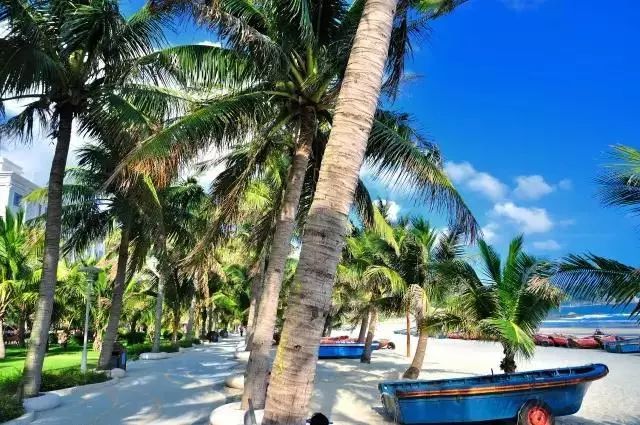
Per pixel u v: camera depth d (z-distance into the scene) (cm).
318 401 1376
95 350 3322
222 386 1544
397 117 1159
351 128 457
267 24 1027
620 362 2986
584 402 1512
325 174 452
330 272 436
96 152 1594
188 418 1088
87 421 1048
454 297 1487
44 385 1366
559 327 8138
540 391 1086
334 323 4794
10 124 1227
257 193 1806
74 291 3288
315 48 1030
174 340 3312
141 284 3484
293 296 436
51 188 1185
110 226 1836
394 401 1102
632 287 824
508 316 1345
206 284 3072
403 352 3584
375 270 1873
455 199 980
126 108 1127
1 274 2727
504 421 1140
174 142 930
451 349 4044
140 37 1096
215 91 1066
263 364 1006
